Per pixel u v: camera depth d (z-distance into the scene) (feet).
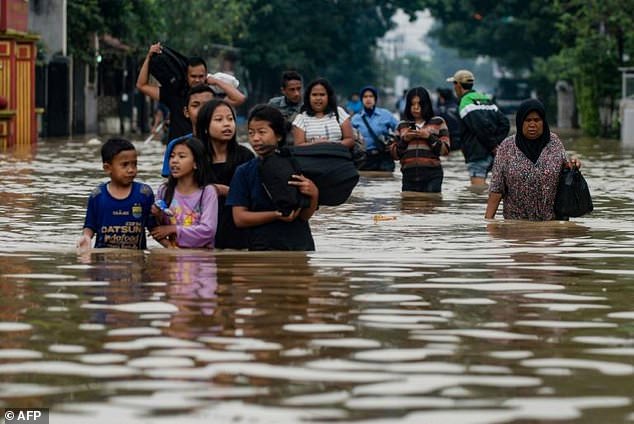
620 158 183.73
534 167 82.07
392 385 34.60
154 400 32.73
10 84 223.92
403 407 32.30
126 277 54.39
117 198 65.16
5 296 49.01
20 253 63.36
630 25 299.58
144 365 36.73
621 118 276.82
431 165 111.34
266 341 40.34
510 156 82.58
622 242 70.54
